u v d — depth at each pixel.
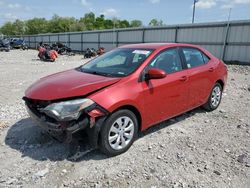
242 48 17.42
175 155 3.71
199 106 5.51
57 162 3.48
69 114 3.22
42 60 20.83
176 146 3.98
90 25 92.25
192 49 5.09
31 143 4.02
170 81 4.26
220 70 5.66
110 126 3.51
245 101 6.74
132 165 3.44
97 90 3.46
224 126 4.84
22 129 4.55
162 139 4.22
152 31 25.09
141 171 3.31
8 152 3.74
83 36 37.81
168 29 23.19
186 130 4.62
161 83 4.11
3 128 4.61
